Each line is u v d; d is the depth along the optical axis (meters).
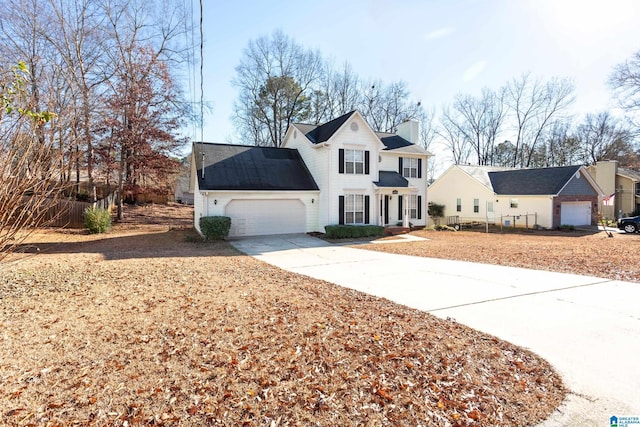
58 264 8.77
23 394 2.92
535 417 2.83
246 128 35.88
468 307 5.88
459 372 3.51
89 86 19.80
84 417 2.66
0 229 4.79
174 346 3.97
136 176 22.91
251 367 3.52
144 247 13.24
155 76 22.16
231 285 7.09
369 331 4.55
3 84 4.75
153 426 2.59
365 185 19.23
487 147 41.16
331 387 3.18
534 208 23.64
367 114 37.22
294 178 18.94
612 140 40.94
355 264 10.29
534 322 5.12
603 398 3.12
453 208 28.62
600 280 7.96
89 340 4.09
